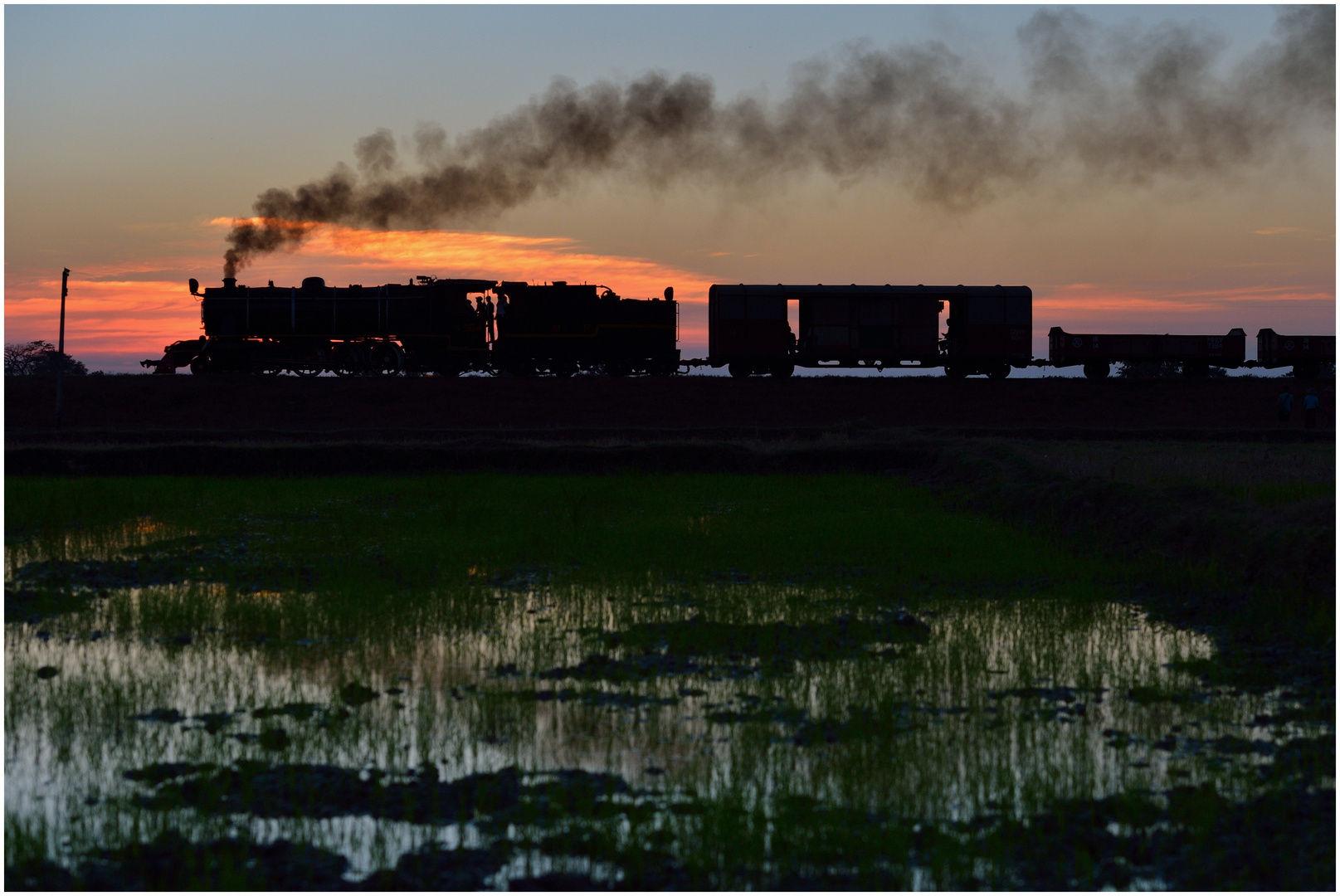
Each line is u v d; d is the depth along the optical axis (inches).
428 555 677.3
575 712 378.9
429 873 256.4
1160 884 248.4
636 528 787.4
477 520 830.5
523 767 327.0
